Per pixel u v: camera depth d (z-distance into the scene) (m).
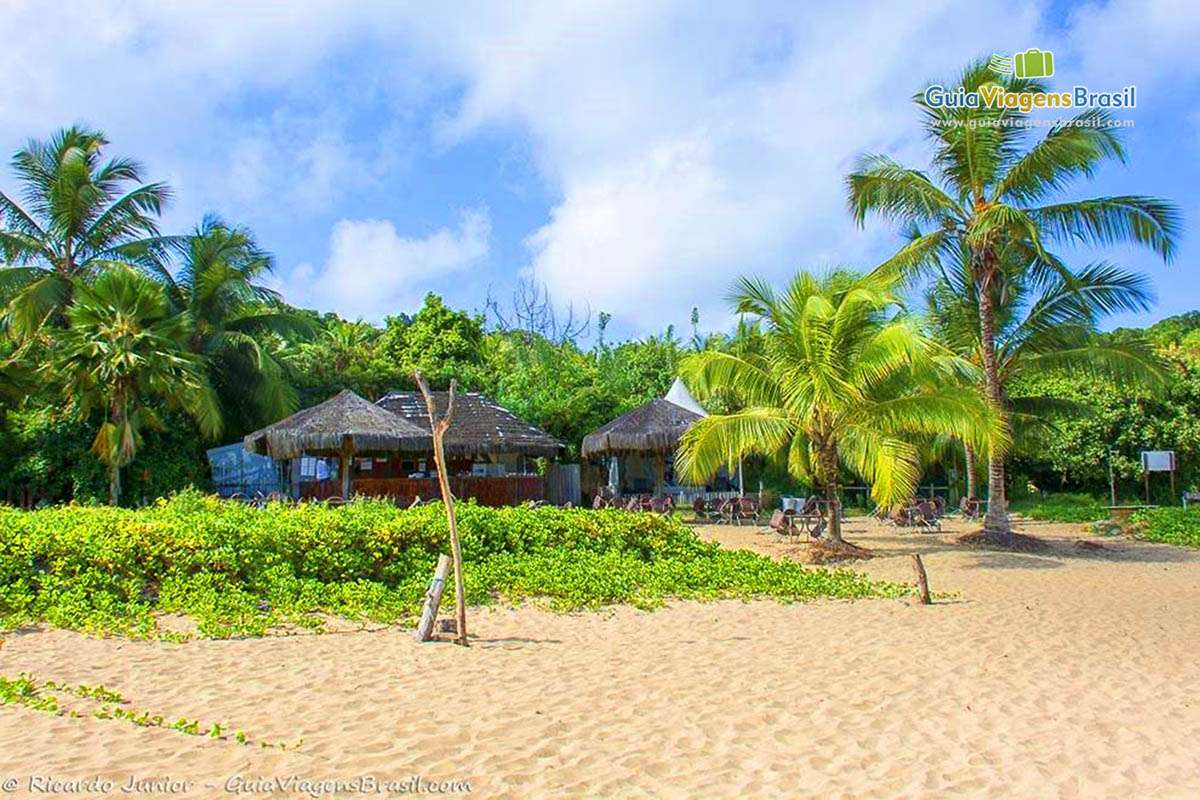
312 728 5.97
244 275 28.95
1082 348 18.97
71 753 5.27
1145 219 16.88
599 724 6.25
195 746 5.48
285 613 9.73
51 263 26.80
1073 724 6.43
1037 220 17.75
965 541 18.97
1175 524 21.17
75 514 12.22
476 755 5.55
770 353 17.34
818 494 31.17
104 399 21.05
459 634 8.68
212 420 25.25
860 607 11.24
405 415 24.17
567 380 32.31
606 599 11.18
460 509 13.42
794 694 7.11
